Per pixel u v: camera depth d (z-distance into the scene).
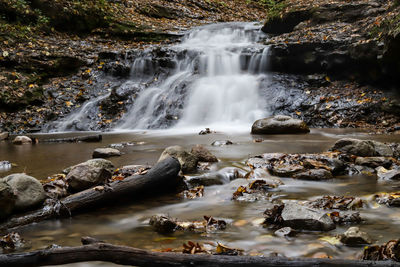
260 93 10.37
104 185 3.45
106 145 7.04
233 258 1.80
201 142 6.95
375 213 3.09
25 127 10.09
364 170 4.55
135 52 12.83
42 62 12.01
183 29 16.95
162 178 3.71
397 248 2.18
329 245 2.46
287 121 7.85
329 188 3.85
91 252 1.88
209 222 2.88
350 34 10.79
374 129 8.15
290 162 4.71
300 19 13.65
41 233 2.82
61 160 5.59
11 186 3.20
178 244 2.54
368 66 9.66
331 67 10.43
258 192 3.71
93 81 12.23
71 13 14.85
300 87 10.36
